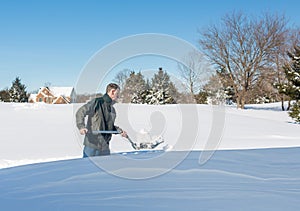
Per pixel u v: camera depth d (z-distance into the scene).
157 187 2.00
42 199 1.74
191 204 1.63
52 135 8.98
